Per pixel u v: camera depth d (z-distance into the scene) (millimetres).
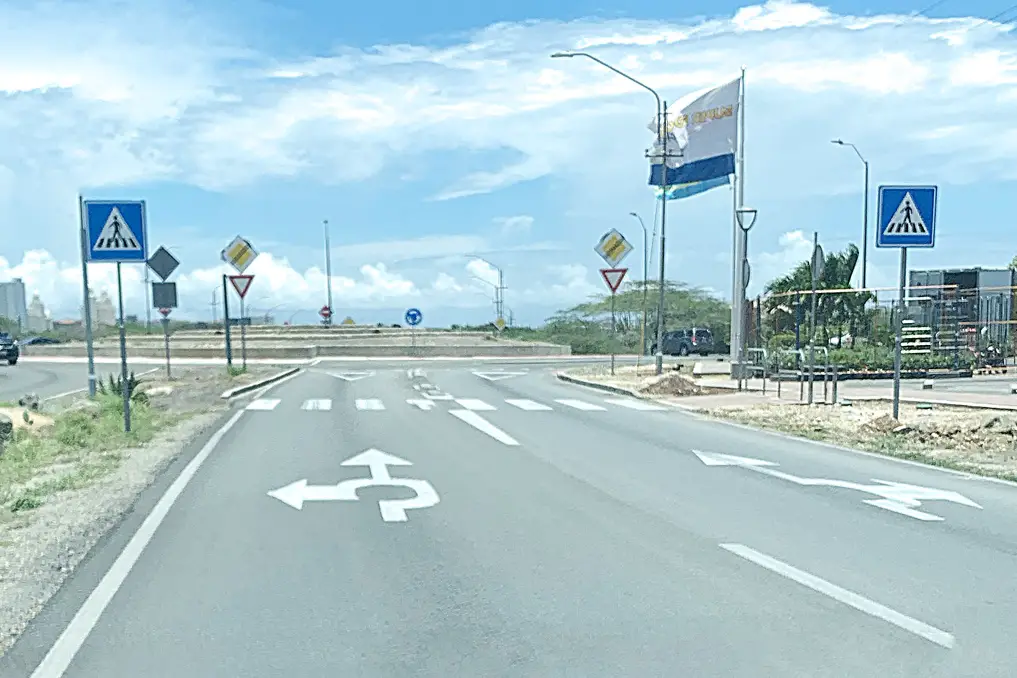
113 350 57031
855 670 5055
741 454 13484
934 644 5461
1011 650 5363
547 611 6113
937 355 30750
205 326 81312
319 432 16250
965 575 6953
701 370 33625
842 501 9844
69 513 9406
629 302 70750
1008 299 36000
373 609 6191
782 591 6531
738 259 27297
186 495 10328
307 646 5504
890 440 14922
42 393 28406
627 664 5164
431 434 15891
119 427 15984
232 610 6195
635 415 19281
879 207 15641
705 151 28078
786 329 36188
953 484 10953
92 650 5477
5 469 11930
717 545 7875
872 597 6387
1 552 7828
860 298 35750
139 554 7715
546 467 12195
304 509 9484
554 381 31141
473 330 75500
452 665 5184
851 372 28578
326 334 69000
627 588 6621
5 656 5410
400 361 47406
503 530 8469
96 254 14477
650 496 10109
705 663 5168
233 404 22141
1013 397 21703
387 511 9352
